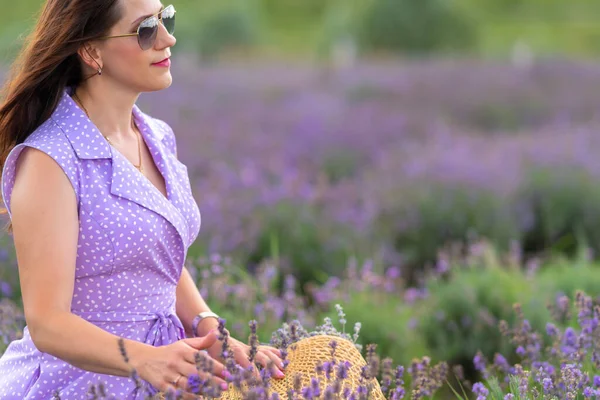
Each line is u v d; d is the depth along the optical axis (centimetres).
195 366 323
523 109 2097
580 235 1048
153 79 366
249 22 4509
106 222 346
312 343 382
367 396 325
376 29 4012
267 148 1423
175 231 367
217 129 1580
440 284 763
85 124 354
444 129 1689
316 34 6581
